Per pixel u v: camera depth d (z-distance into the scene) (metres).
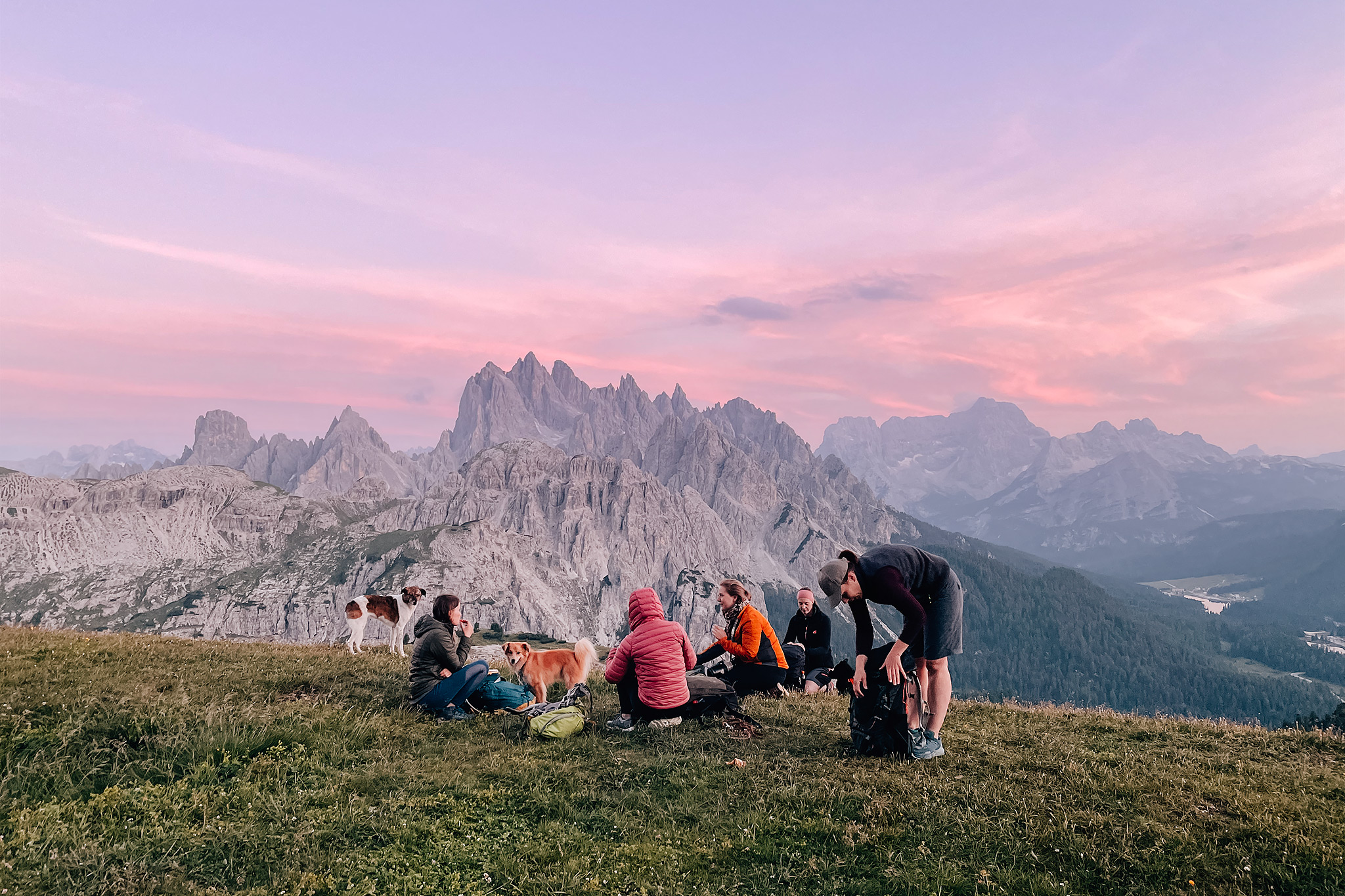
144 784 4.17
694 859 3.83
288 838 3.82
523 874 3.69
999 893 3.62
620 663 5.38
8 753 4.27
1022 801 4.24
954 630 4.82
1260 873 3.69
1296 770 4.86
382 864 3.73
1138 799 4.25
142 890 3.43
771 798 4.31
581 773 4.59
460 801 4.25
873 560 4.73
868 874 3.75
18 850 3.59
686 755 4.84
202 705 5.02
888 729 4.83
